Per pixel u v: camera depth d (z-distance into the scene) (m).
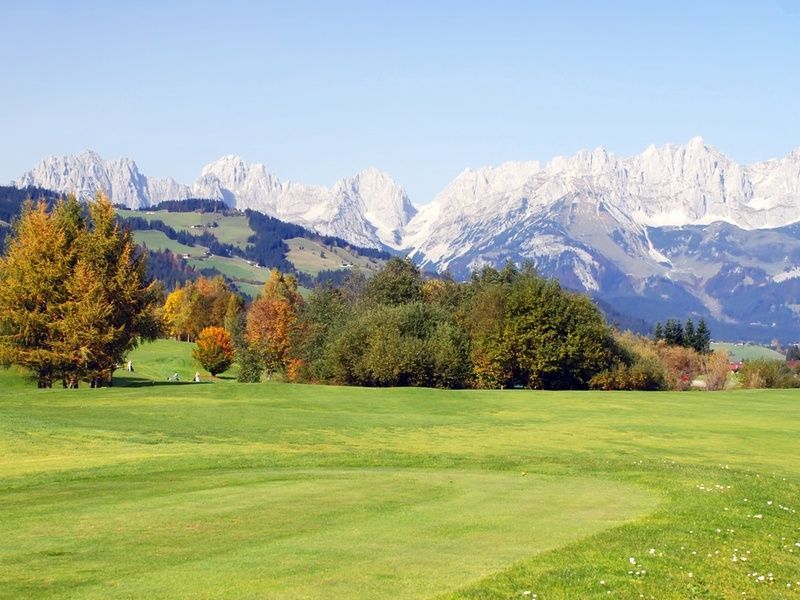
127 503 23.36
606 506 23.59
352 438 46.94
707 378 133.62
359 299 128.88
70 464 32.34
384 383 94.56
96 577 15.41
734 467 39.84
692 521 21.56
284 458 34.75
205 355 132.62
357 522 20.70
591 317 97.31
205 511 22.11
